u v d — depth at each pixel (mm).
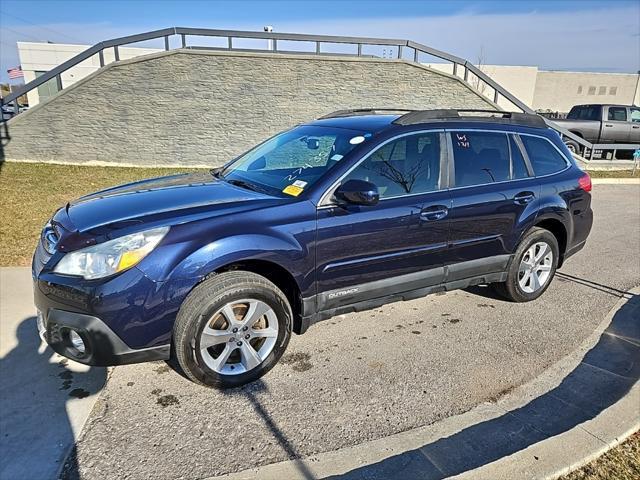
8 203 7406
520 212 4172
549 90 38625
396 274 3596
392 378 3197
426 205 3602
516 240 4230
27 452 2414
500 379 3219
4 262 5027
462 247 3896
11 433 2545
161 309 2732
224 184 3684
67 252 2750
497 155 4156
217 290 2848
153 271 2689
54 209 7184
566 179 4566
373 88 13062
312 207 3168
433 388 3092
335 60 12562
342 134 3738
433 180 3730
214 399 2922
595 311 4387
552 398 3012
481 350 3615
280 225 3043
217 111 12203
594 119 15969
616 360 3504
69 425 2631
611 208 9305
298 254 3080
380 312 4289
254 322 3037
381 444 2549
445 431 2666
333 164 3379
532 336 3865
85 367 3199
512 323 4109
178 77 11750
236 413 2793
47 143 11406
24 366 3178
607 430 2600
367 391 3041
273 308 3080
